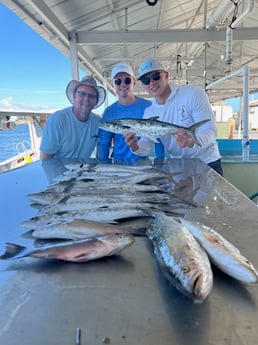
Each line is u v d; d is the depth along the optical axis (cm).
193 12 583
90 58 680
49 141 285
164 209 127
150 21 561
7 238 101
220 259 74
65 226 97
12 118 495
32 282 74
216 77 816
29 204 142
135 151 256
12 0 309
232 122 1004
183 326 58
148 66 260
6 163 562
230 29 407
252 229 108
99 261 84
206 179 188
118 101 305
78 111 285
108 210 117
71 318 61
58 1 358
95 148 311
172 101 264
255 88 1075
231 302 65
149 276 76
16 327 59
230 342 55
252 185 376
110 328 58
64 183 169
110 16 468
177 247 76
